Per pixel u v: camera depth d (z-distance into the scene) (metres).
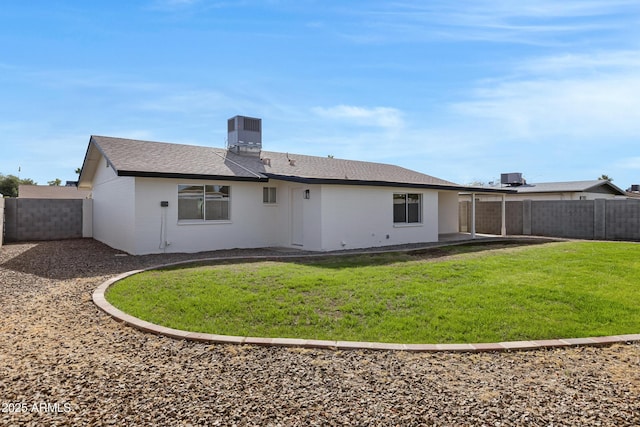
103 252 12.58
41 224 17.11
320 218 13.20
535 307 6.01
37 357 4.16
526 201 20.86
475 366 4.01
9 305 6.23
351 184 13.65
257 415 2.99
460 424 2.87
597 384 3.58
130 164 11.92
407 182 17.14
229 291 6.85
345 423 2.88
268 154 17.92
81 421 2.90
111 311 5.75
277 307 6.02
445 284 7.44
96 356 4.22
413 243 15.94
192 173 12.46
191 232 12.90
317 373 3.82
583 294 6.64
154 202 12.20
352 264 9.79
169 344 4.63
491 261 10.12
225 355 4.30
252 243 14.30
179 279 7.81
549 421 2.91
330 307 6.07
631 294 6.70
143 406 3.12
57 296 6.76
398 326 5.25
